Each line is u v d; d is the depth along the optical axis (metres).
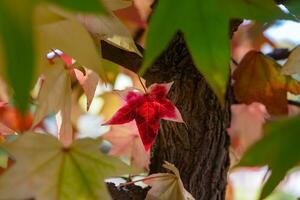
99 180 0.77
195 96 0.97
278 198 1.29
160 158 0.98
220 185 0.99
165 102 0.94
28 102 0.47
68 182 0.76
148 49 0.62
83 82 0.92
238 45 1.19
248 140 1.15
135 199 0.92
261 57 1.01
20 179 0.75
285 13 0.67
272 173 0.60
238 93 1.01
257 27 1.16
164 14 0.62
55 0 0.48
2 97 0.87
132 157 1.03
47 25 0.72
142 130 0.94
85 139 0.77
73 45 0.74
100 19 0.79
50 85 0.86
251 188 1.32
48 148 0.76
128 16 1.09
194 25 0.63
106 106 1.17
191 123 0.97
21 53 0.46
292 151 0.58
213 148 0.98
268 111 1.01
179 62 0.97
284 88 1.01
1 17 0.47
